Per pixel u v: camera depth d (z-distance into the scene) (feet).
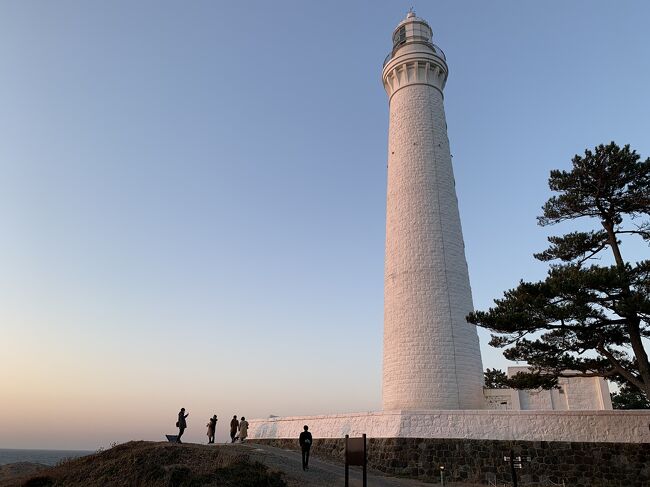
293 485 57.98
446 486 71.00
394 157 109.19
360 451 51.60
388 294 99.76
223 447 76.38
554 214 76.23
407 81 112.98
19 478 70.95
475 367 93.71
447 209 102.01
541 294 64.80
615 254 72.74
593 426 70.44
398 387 91.56
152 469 61.57
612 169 70.49
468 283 100.73
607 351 67.87
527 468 71.36
